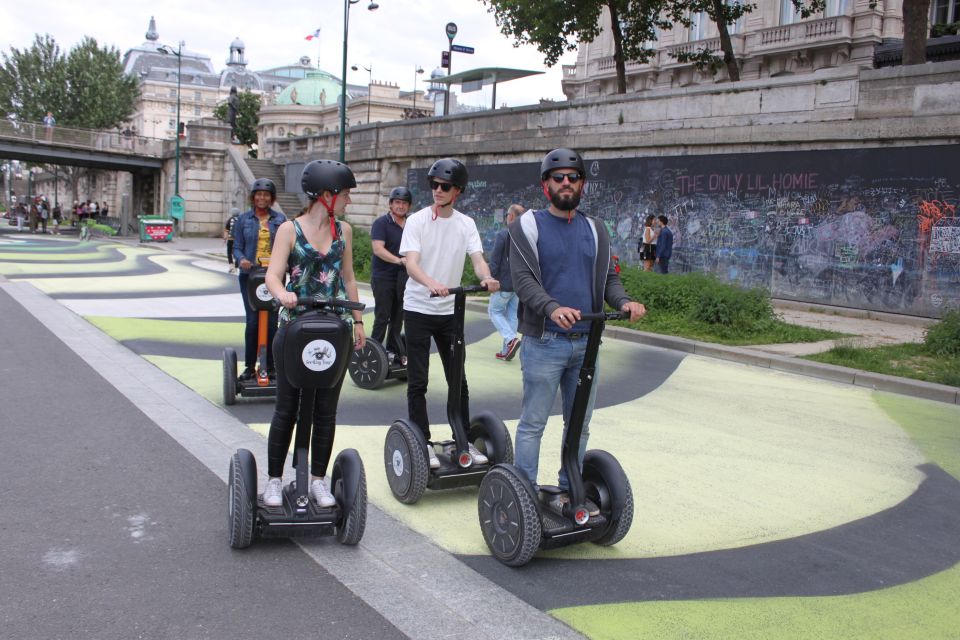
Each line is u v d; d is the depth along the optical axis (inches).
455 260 187.9
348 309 150.1
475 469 177.6
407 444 175.0
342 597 133.0
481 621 126.8
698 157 671.8
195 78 4849.9
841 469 221.1
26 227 2117.4
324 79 3058.6
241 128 2709.2
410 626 124.4
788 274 614.9
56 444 210.7
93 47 2362.2
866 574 152.3
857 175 569.6
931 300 534.0
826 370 360.2
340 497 152.1
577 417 144.6
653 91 705.6
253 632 120.6
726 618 131.4
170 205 1557.6
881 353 396.8
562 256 142.7
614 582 143.6
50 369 306.2
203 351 364.5
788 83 607.2
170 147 1723.7
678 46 1254.9
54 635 117.3
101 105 2320.4
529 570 147.5
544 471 206.2
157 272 799.1
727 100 649.6
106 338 388.2
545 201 816.9
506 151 858.1
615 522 149.3
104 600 128.6
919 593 144.7
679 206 688.4
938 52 800.3
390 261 287.1
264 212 266.5
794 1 932.6
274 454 151.6
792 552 161.3
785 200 613.9
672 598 138.2
